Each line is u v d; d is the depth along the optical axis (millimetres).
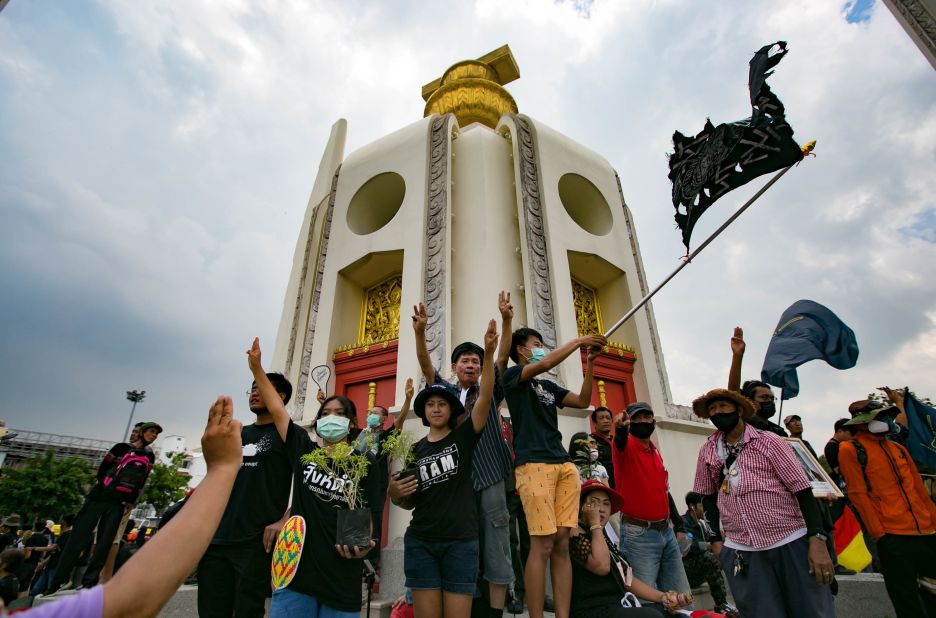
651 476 5613
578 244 12781
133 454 6848
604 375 11969
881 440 5609
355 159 14609
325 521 3799
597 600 4273
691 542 6719
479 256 12164
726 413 4516
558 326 11234
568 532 4332
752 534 4094
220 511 1530
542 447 4508
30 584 11141
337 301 12703
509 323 4953
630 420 5871
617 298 13805
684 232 6234
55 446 53156
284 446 4387
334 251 13281
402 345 10719
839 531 5828
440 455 4188
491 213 12844
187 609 6609
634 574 5258
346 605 3623
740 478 4273
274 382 4875
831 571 3697
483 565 4520
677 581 5379
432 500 4090
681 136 6566
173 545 1382
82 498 36844
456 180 13602
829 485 4027
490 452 4824
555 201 13000
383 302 13133
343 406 4410
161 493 37781
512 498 6059
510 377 4777
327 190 16641
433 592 3875
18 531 24734
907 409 6715
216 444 1675
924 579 5105
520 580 5984
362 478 4148
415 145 13477
